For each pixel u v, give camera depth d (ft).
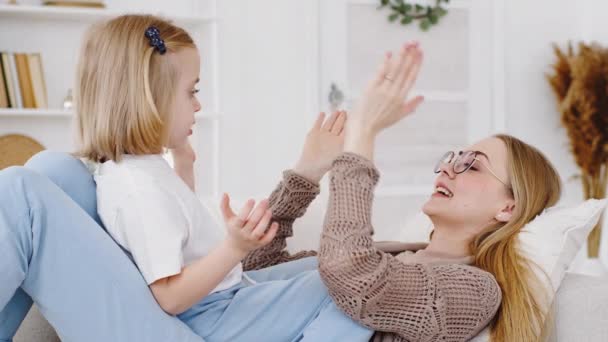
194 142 13.37
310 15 13.79
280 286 5.14
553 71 15.24
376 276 4.61
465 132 14.89
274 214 6.40
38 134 12.56
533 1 15.15
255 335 5.02
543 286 5.30
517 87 15.11
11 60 11.83
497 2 14.87
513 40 15.05
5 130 12.39
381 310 4.80
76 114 5.08
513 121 15.08
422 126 14.60
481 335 5.25
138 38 4.89
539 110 15.24
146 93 4.80
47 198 4.39
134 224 4.62
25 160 12.32
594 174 14.20
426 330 4.84
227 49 13.46
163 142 5.01
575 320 5.29
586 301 5.31
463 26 14.80
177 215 4.69
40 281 4.37
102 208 4.85
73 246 4.39
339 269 4.60
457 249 5.93
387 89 4.79
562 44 15.38
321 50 13.97
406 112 4.86
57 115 12.51
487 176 5.89
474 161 5.96
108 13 12.08
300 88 13.88
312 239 7.18
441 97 14.70
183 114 5.10
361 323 4.91
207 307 4.98
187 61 5.11
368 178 4.79
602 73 13.93
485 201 5.84
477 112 14.96
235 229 4.31
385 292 4.71
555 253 5.53
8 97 11.82
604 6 14.79
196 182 13.34
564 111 14.33
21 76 11.90
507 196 5.85
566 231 5.67
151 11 13.03
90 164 5.11
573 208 5.85
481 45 14.93
